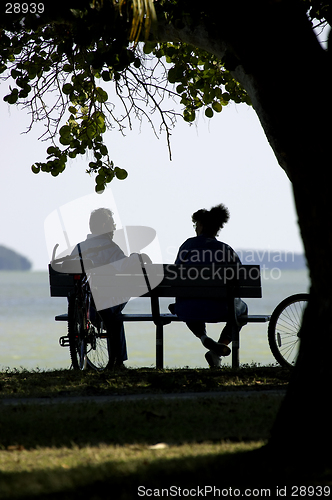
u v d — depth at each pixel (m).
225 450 11.69
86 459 11.38
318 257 11.54
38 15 18.08
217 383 19.11
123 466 10.73
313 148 11.66
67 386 18.98
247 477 10.18
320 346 11.60
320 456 10.94
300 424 11.52
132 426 13.79
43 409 15.40
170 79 26.97
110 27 18.23
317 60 12.10
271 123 12.41
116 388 18.48
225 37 12.99
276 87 12.13
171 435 13.05
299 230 11.95
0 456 11.81
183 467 10.59
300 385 11.81
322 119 11.70
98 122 27.52
